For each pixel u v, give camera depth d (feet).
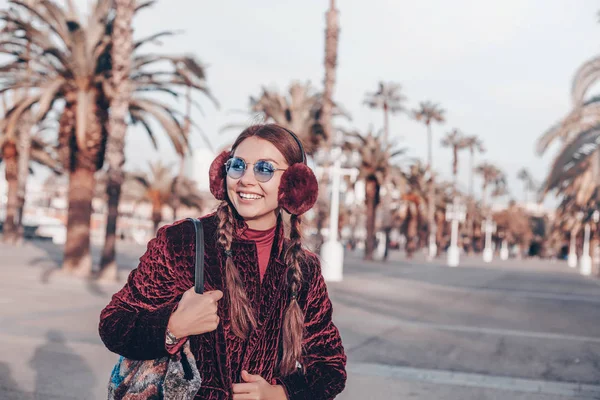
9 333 27.37
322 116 84.17
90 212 58.75
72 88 56.44
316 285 6.52
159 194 149.18
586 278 127.24
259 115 6.66
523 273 131.03
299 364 6.42
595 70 57.98
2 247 100.27
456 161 310.86
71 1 56.24
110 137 55.83
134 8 55.57
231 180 6.15
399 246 311.68
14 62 55.98
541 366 27.22
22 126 100.27
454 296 62.49
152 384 5.88
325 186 74.84
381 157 135.54
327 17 84.17
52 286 48.39
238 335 5.82
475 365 26.66
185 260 5.94
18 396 17.69
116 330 5.71
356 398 19.93
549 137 60.39
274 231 6.40
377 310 45.34
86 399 17.84
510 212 382.22
